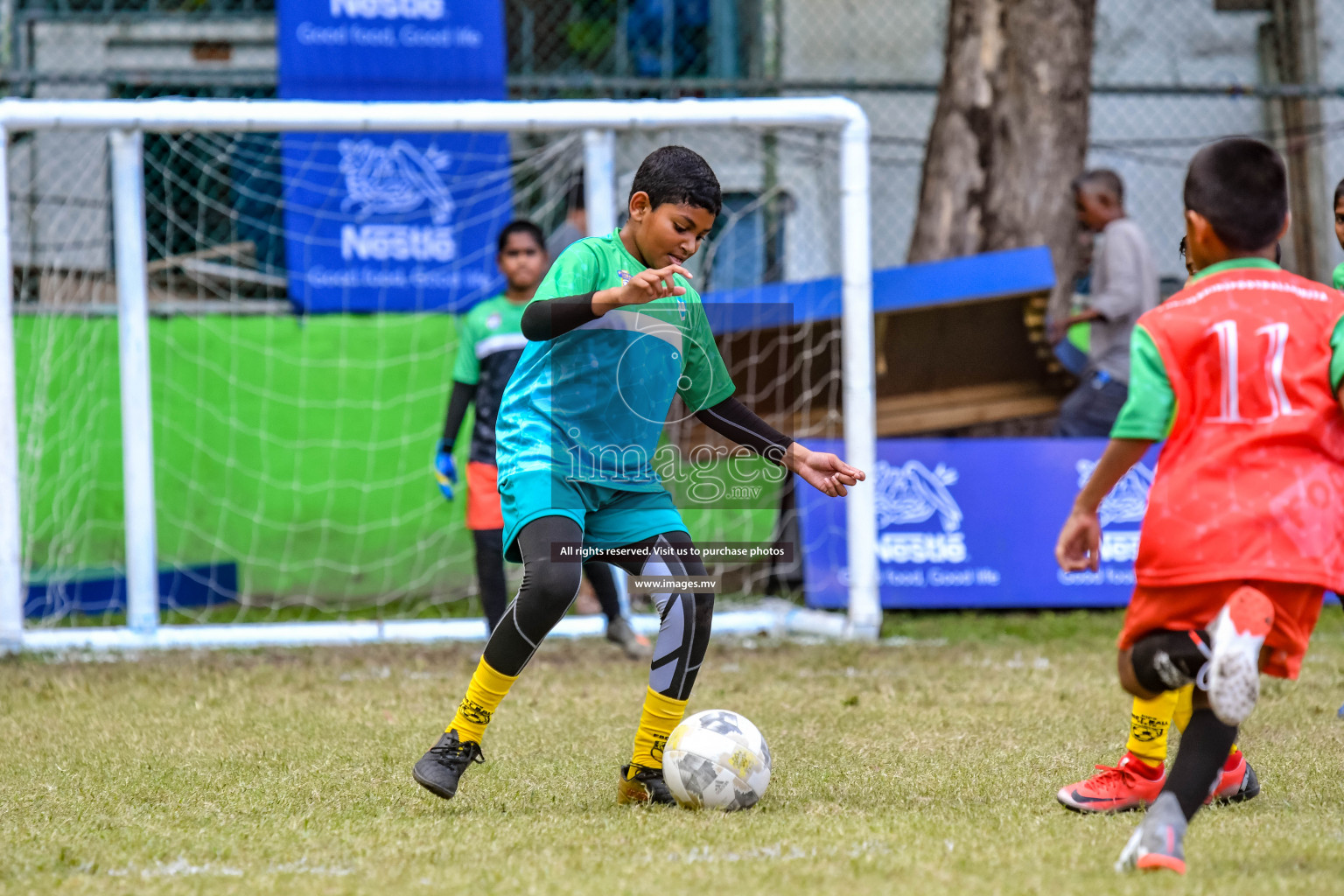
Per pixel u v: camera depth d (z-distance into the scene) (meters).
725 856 9.69
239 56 39.34
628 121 24.75
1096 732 15.38
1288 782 12.45
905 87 34.84
